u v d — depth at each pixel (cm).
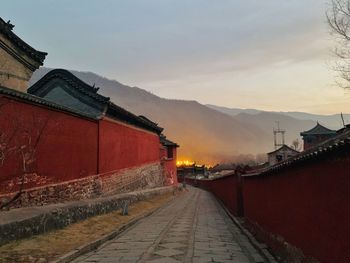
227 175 2755
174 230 1625
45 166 1648
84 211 1625
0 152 1226
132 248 1205
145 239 1377
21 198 1430
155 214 2362
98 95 2370
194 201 3688
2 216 1190
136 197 2705
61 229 1358
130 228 1681
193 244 1286
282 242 973
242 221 1850
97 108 2397
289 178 904
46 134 1662
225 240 1377
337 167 591
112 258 1055
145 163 3784
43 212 1300
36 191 1551
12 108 1393
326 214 642
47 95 2473
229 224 1862
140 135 3578
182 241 1345
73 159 1973
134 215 2055
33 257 964
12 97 1383
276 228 1052
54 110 1742
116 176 2733
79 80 2441
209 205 3169
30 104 1518
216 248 1216
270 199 1145
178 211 2588
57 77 2478
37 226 1207
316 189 696
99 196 2336
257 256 1080
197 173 10562
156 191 3675
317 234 690
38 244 1105
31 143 1516
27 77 2072
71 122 1956
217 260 1038
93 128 2297
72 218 1488
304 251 773
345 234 562
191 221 1964
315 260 700
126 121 3036
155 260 1035
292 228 875
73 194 1945
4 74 1886
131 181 3195
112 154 2647
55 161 1752
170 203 3331
